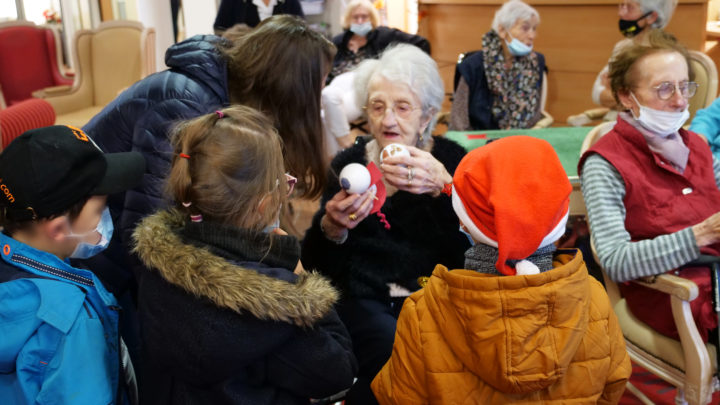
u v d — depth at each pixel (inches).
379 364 69.7
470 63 150.8
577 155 111.5
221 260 45.5
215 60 68.2
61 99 199.8
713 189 77.3
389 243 74.0
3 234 48.6
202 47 68.6
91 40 208.1
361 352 71.4
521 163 43.4
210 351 44.8
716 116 97.6
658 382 96.9
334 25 218.1
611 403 48.9
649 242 71.1
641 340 77.4
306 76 69.1
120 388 52.1
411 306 49.1
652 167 75.9
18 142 47.3
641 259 70.9
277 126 70.9
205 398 48.1
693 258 69.6
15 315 45.6
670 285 70.7
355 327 72.6
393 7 210.4
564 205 44.1
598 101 143.6
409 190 69.8
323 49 70.2
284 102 69.7
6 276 46.9
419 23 204.1
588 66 171.9
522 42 145.9
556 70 177.2
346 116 138.8
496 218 42.2
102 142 68.8
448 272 44.5
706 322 72.1
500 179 43.2
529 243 42.0
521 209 42.1
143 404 52.5
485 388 45.1
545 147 44.4
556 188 42.8
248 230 47.2
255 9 189.5
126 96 68.2
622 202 75.7
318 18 219.0
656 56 74.5
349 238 74.9
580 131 123.6
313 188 76.2
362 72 76.2
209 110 67.6
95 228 50.5
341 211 67.1
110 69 209.5
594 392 45.5
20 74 217.3
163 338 46.4
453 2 192.9
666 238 70.5
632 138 76.1
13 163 46.4
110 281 69.4
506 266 43.5
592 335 45.5
